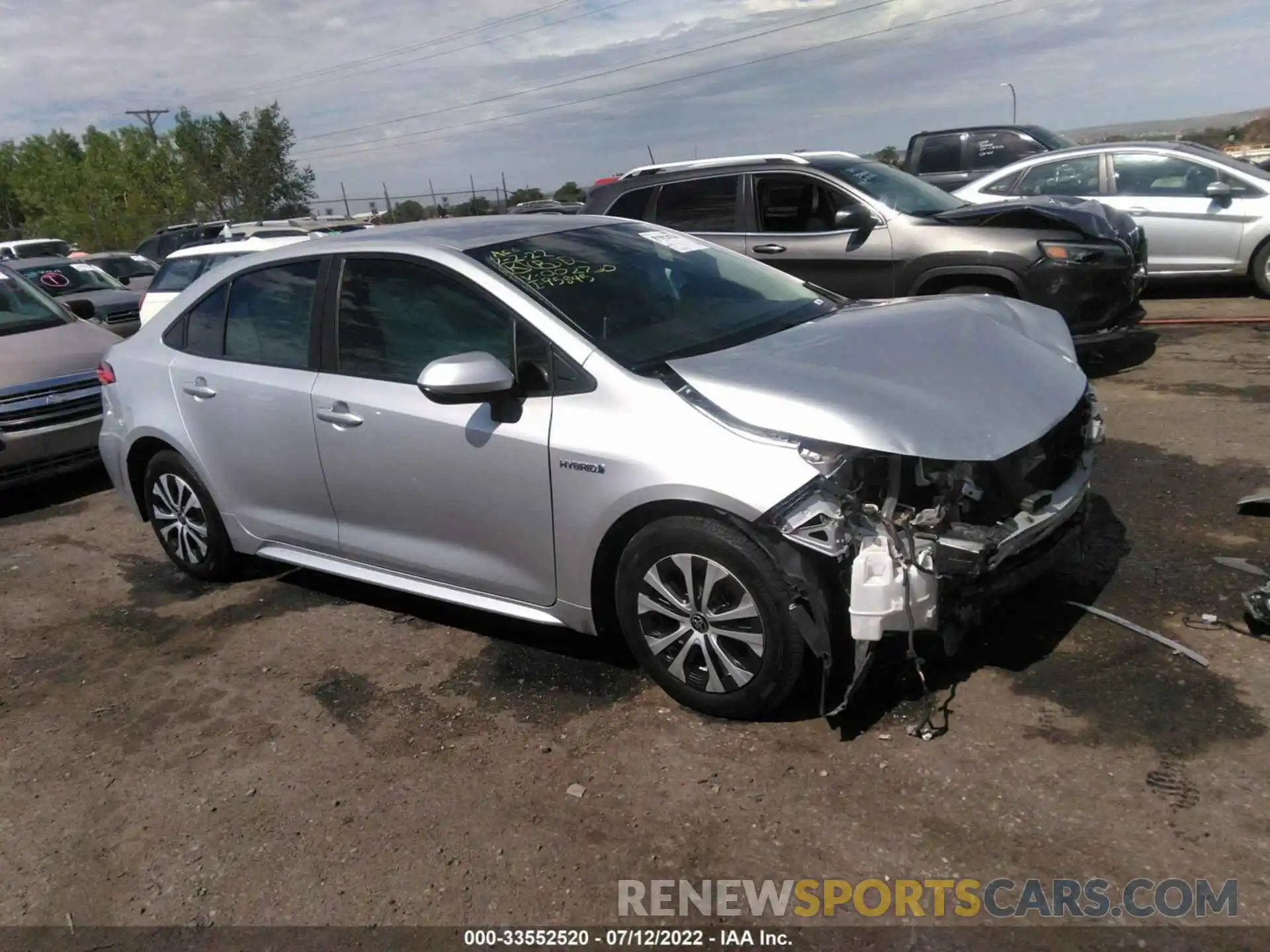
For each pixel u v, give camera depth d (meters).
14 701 4.20
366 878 2.89
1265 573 3.96
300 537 4.50
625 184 8.55
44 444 6.88
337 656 4.26
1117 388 6.92
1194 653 3.46
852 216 7.27
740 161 8.02
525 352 3.62
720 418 3.18
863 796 2.97
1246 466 5.13
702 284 4.21
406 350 3.96
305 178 43.22
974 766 3.03
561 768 3.29
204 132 42.31
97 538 6.20
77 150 60.78
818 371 3.30
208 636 4.61
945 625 3.06
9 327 7.66
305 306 4.34
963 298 4.46
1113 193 9.89
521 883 2.80
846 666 3.23
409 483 3.92
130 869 3.05
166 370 4.88
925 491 3.18
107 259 18.64
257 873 2.96
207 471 4.78
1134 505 4.80
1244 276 9.49
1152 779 2.89
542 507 3.55
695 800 3.04
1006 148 13.16
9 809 3.43
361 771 3.41
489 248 3.99
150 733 3.82
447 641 4.29
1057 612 3.84
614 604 3.68
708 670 3.35
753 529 3.09
